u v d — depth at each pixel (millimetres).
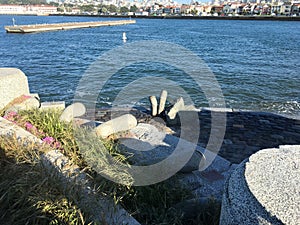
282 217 1812
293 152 2574
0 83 5758
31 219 2182
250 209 1939
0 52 24750
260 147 5695
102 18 112938
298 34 44500
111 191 2729
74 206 2250
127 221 2332
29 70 16578
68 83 13180
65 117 4902
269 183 2111
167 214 2791
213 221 2750
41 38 38281
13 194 2395
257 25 68062
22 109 5391
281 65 18219
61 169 2840
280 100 10703
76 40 35625
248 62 19297
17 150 3049
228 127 6605
